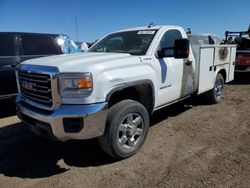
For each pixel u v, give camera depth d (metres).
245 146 4.32
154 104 4.50
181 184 3.26
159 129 5.13
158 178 3.41
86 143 4.55
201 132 4.95
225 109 6.50
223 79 7.12
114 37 5.29
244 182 3.29
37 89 3.68
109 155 3.88
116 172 3.59
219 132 4.95
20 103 4.06
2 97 6.25
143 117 4.07
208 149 4.21
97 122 3.43
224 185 3.23
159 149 4.23
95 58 3.89
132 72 3.93
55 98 3.41
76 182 3.39
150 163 3.79
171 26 5.18
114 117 3.66
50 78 3.40
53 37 7.27
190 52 5.46
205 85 6.14
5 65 6.23
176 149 4.22
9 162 3.96
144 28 5.13
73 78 3.35
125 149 3.87
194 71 5.66
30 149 4.39
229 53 7.23
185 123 5.47
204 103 7.00
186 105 6.93
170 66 4.79
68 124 3.38
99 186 3.29
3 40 6.34
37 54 6.78
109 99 3.65
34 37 6.86
